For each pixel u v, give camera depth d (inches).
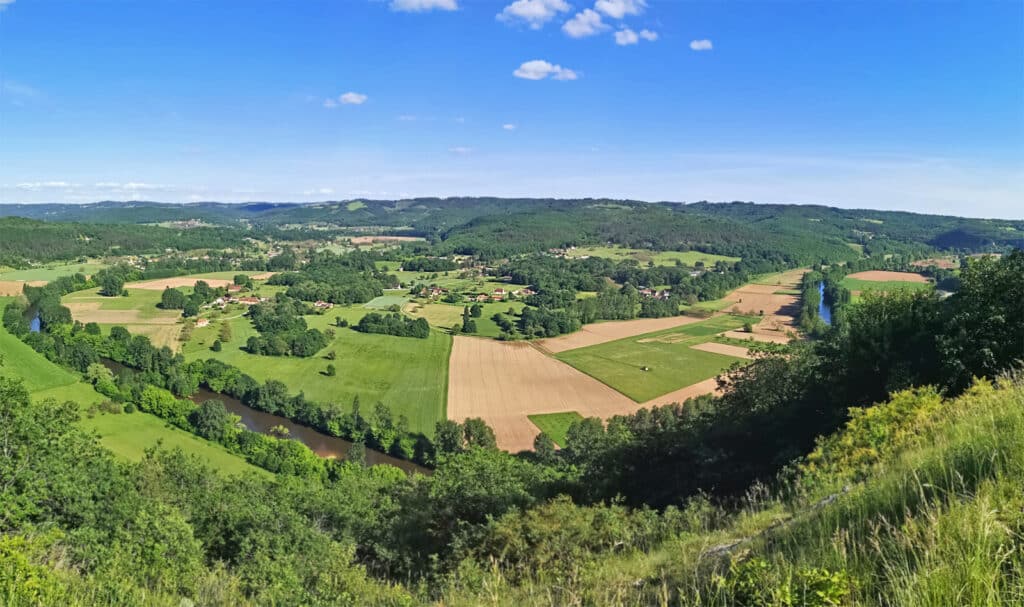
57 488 701.3
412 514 751.1
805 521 297.4
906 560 190.7
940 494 246.1
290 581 490.9
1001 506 206.2
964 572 171.0
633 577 346.6
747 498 536.4
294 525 706.2
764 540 297.6
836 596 189.5
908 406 576.1
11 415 752.3
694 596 241.8
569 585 348.2
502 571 499.8
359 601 485.1
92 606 331.6
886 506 258.1
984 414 330.3
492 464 758.5
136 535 520.7
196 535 736.3
